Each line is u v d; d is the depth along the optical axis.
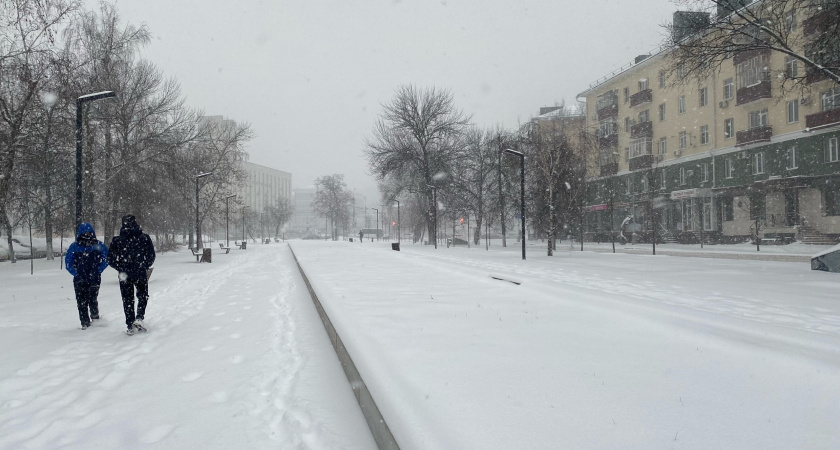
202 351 5.49
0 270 19.89
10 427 3.41
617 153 46.88
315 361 4.99
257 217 105.12
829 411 2.83
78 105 13.49
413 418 2.71
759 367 3.74
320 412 3.54
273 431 3.23
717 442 2.41
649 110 43.12
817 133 28.39
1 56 16.03
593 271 14.83
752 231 32.41
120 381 4.44
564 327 5.40
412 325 5.52
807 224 29.33
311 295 10.02
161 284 13.29
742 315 6.78
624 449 2.33
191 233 42.44
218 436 3.16
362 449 2.92
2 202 17.73
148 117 27.08
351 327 5.41
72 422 3.48
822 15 16.05
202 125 31.81
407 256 23.55
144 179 27.31
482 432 2.52
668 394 3.15
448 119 45.12
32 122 18.11
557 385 3.34
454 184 43.72
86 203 23.50
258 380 4.36
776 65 30.66
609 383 3.38
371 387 3.32
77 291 6.97
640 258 23.05
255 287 12.50
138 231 6.75
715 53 16.84
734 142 34.22
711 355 4.14
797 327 5.87
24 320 7.66
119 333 6.64
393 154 44.69
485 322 5.71
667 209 40.78
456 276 11.97
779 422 2.68
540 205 31.27
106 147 25.11
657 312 5.97
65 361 5.18
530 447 2.34
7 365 5.02
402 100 45.09
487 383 3.38
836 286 10.50
